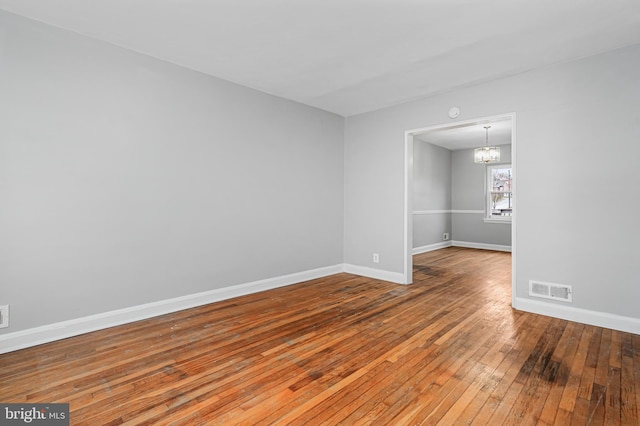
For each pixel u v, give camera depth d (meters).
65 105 2.62
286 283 4.32
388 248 4.61
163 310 3.19
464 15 2.38
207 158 3.52
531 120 3.31
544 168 3.23
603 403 1.77
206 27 2.58
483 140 7.14
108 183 2.85
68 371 2.10
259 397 1.83
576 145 3.05
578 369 2.13
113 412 1.69
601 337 2.66
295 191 4.43
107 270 2.85
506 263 5.95
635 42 2.73
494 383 1.97
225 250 3.69
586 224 2.99
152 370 2.12
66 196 2.64
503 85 3.52
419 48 2.90
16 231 2.42
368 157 4.85
